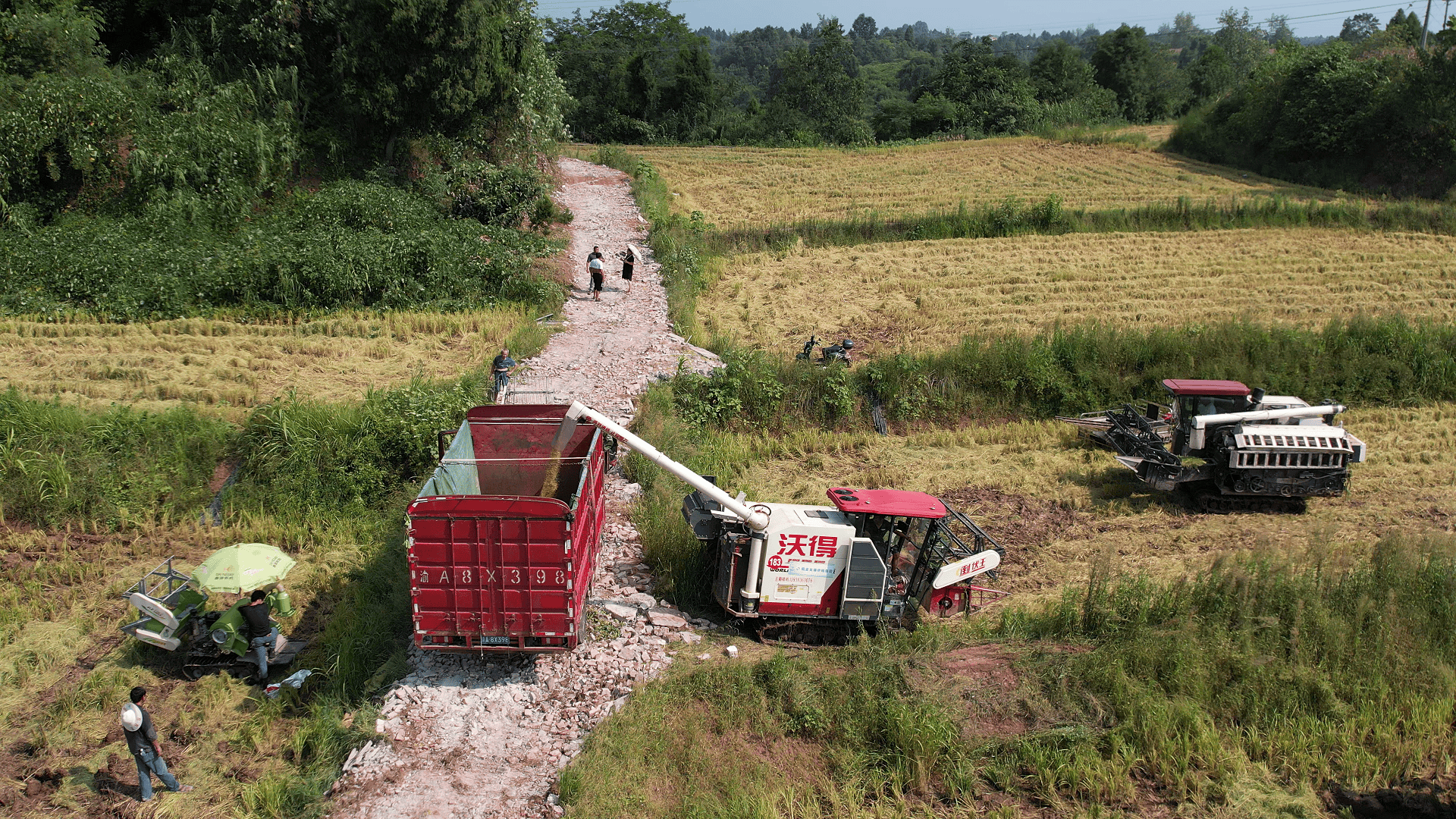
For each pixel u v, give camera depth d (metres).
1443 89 40.56
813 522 11.23
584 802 8.46
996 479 17.72
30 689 10.53
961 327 25.16
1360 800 9.03
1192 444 16.58
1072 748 9.47
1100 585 11.95
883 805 8.80
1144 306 26.66
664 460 10.91
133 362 19.36
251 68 31.86
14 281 22.45
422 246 24.69
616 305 26.05
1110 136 50.62
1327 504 16.77
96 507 14.30
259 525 14.36
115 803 8.78
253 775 9.23
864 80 78.75
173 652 11.27
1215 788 9.15
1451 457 18.52
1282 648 10.85
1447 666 10.58
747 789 8.81
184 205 26.39
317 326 22.09
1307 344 22.27
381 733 9.45
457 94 30.84
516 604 9.91
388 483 15.56
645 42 75.62
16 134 26.23
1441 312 25.88
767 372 20.38
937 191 40.38
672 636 11.29
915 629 11.53
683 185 41.91
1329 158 44.00
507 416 12.89
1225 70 78.56
